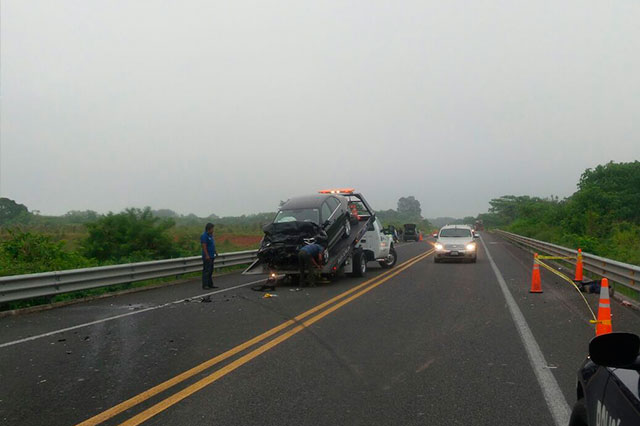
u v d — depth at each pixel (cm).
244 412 531
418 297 1323
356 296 1353
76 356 775
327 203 1730
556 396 570
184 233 3061
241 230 6191
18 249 1773
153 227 2477
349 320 1019
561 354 748
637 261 1833
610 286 1338
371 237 2019
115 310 1205
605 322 769
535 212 7462
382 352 767
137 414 530
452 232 2544
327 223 1658
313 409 538
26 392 607
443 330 917
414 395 579
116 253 2361
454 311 1111
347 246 1739
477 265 2280
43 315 1164
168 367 703
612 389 266
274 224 1634
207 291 1523
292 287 1583
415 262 2506
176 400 570
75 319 1098
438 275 1864
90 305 1302
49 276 1265
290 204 1727
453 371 668
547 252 2572
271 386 614
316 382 628
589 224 4003
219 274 2036
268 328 949
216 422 505
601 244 2630
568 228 4272
